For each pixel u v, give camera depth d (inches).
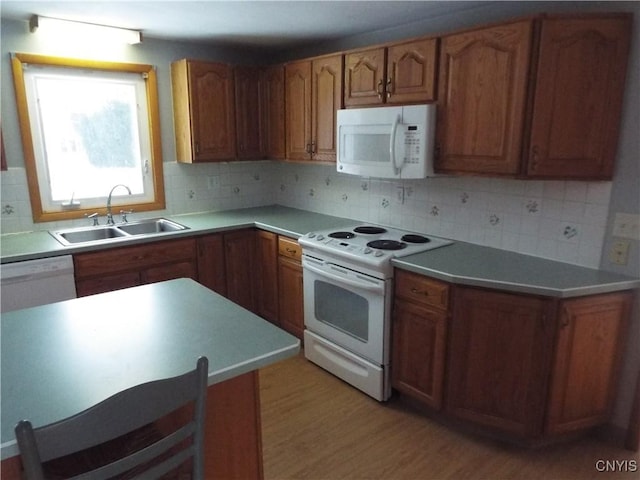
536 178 85.4
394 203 126.5
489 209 104.8
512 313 82.8
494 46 85.7
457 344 89.2
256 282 143.7
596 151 82.7
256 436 61.9
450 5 98.0
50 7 99.3
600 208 86.8
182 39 135.9
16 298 102.4
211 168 153.1
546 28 79.2
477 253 101.2
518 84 83.4
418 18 110.4
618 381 88.7
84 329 61.7
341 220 139.9
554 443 90.7
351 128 112.6
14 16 108.2
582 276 84.8
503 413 87.7
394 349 101.3
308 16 107.8
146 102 137.3
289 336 59.9
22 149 119.0
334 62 118.9
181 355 54.4
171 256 125.0
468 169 94.1
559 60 80.0
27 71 116.9
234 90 140.7
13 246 108.3
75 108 126.2
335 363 114.5
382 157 106.3
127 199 139.2
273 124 145.2
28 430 34.4
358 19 110.8
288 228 128.7
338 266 107.7
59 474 46.1
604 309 82.7
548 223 95.0
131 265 118.4
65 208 128.6
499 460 86.3
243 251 139.3
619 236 84.9
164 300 72.7
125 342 57.8
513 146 86.0
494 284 82.7
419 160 98.7
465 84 91.5
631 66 79.3
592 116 81.4
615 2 80.5
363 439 92.1
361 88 112.7
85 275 111.6
